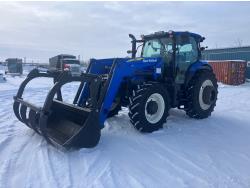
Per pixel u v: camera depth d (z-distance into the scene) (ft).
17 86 46.11
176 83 19.42
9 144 13.75
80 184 9.83
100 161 11.96
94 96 13.42
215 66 62.59
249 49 69.05
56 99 15.94
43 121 12.44
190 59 21.02
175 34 18.81
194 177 10.69
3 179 10.00
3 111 22.39
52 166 11.23
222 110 24.95
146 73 17.66
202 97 20.92
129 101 16.99
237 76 60.29
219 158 12.77
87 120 12.93
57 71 14.40
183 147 14.19
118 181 10.17
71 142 12.47
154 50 20.59
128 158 12.46
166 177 10.63
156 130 17.01
